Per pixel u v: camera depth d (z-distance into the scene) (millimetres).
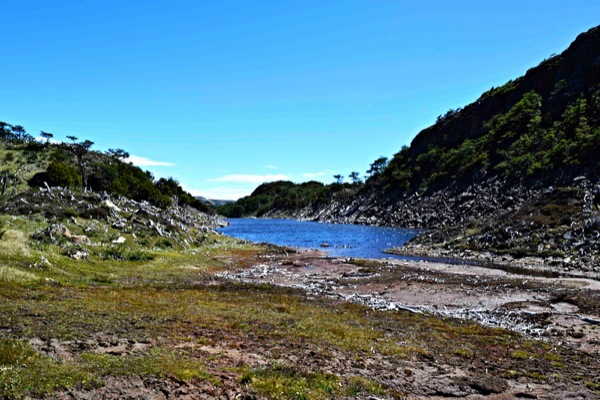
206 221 148625
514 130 133375
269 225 171375
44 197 53438
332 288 33844
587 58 131750
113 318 16609
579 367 15523
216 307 21906
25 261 28484
